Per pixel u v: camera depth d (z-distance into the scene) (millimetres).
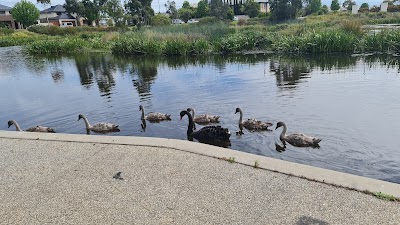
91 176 4555
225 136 7555
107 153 5320
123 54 28156
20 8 68812
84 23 79062
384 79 12852
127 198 3936
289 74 15047
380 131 7543
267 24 41562
